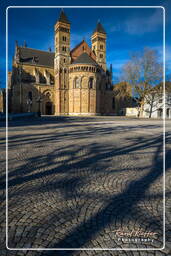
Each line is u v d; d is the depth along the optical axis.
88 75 52.53
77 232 2.49
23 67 58.94
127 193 3.69
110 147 8.03
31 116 36.47
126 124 21.12
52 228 2.57
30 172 4.84
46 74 60.59
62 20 56.06
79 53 61.84
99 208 3.11
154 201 3.36
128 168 5.25
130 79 43.03
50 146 8.17
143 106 48.62
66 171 4.95
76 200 3.38
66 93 56.84
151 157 6.46
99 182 4.23
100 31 63.59
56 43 58.34
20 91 55.19
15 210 3.03
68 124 20.31
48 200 3.37
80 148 7.79
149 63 41.72
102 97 62.06
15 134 11.84
